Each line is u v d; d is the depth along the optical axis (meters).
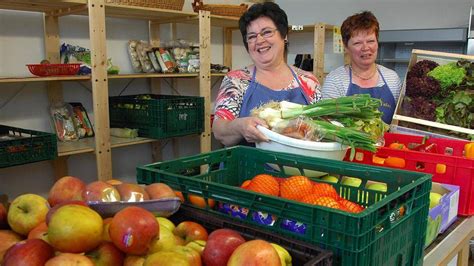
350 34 2.22
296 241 0.77
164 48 3.55
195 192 0.97
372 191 1.11
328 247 0.78
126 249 0.71
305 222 0.81
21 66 2.93
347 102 1.41
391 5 4.14
